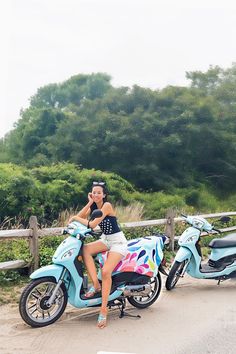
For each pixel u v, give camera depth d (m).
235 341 4.93
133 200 19.34
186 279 7.80
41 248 8.24
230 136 28.66
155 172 25.58
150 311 5.94
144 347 4.71
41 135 29.19
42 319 5.26
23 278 7.21
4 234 6.80
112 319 5.57
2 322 5.37
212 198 26.33
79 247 5.31
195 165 29.20
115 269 5.55
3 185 13.71
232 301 6.48
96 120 27.16
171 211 9.88
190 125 26.28
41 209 13.94
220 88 32.25
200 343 4.86
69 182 17.36
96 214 5.19
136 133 25.25
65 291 5.35
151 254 5.85
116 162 25.67
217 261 7.32
